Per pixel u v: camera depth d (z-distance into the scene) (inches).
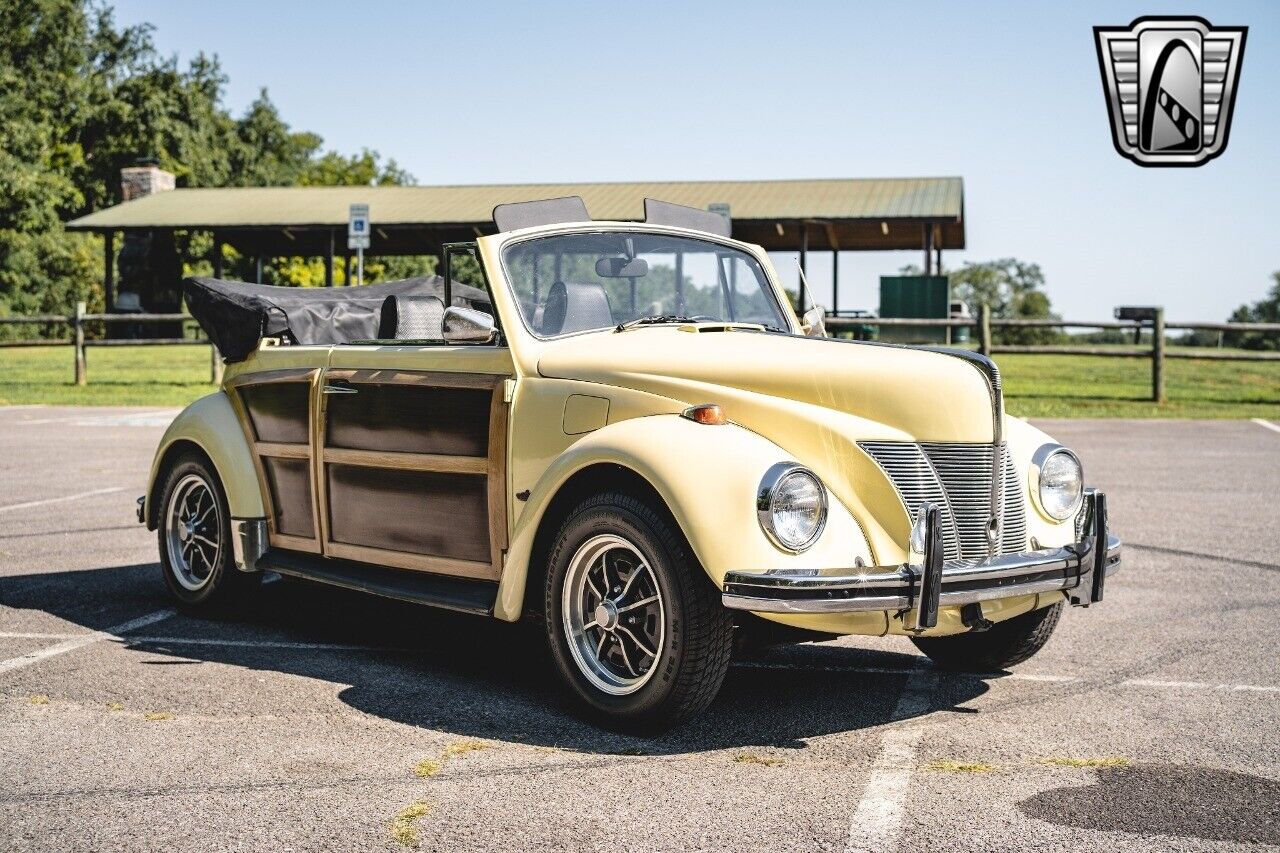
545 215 194.9
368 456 193.6
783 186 1170.0
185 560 227.9
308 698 167.9
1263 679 179.6
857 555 148.7
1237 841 118.3
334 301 237.5
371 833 119.6
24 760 141.3
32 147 2246.6
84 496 372.5
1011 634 181.5
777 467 144.7
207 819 123.1
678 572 146.6
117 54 3048.7
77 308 890.7
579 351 173.2
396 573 190.4
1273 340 1852.9
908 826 122.0
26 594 239.1
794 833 120.0
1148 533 307.1
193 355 1330.0
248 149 3026.6
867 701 169.9
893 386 157.2
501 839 118.2
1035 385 866.1
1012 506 165.3
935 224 1070.4
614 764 141.4
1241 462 454.0
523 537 163.3
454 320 174.9
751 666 191.2
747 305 210.7
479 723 157.5
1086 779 136.4
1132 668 186.7
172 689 172.1
